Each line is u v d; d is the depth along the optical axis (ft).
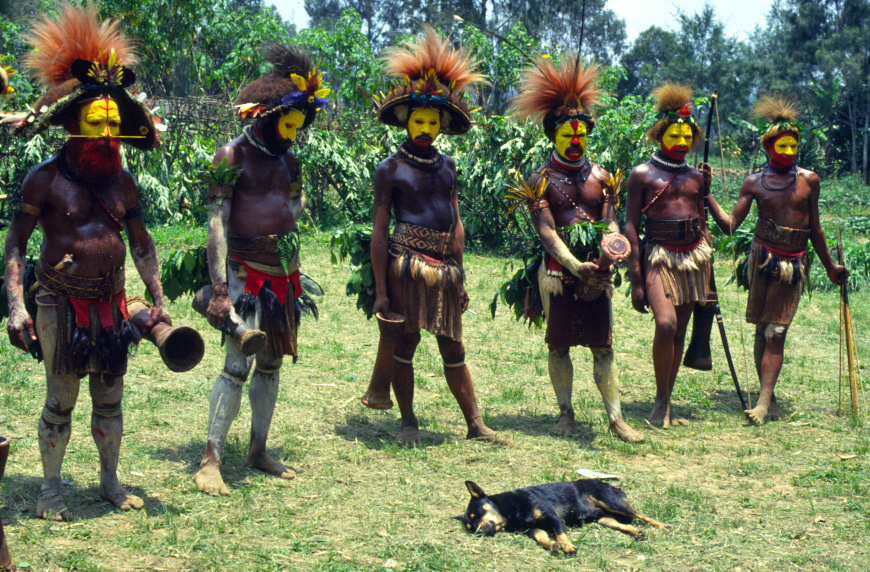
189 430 17.84
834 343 29.55
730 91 136.46
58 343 12.57
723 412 21.20
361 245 18.57
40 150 41.78
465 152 51.37
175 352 12.96
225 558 11.66
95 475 14.90
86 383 20.65
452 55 17.87
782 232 20.67
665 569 11.64
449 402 21.22
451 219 17.83
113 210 12.98
